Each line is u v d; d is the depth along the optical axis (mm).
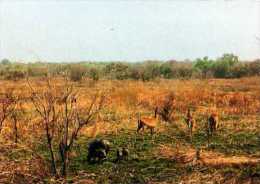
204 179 11961
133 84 42531
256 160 13094
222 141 16328
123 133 17688
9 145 14750
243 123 19906
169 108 22422
